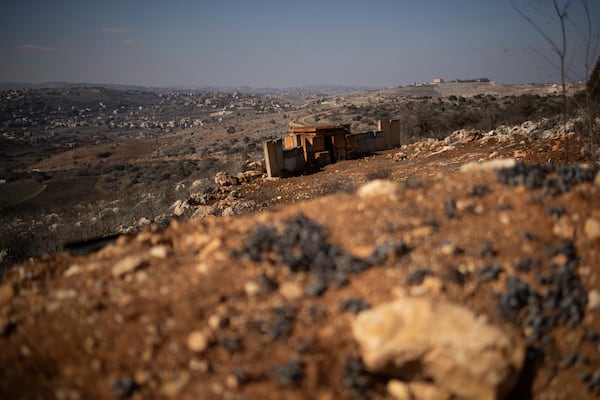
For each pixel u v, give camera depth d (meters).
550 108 28.05
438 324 3.65
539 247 4.79
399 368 3.67
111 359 3.90
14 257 12.52
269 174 19.48
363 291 4.31
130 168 68.12
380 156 22.09
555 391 3.94
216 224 6.02
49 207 31.02
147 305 4.31
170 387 3.62
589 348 4.15
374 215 5.51
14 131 144.00
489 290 4.33
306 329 3.95
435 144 21.17
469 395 3.58
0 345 4.17
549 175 5.98
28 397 3.76
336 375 3.71
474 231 5.03
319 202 6.28
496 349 3.60
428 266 4.55
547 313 4.28
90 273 5.01
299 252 4.83
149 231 6.09
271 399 3.48
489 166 6.42
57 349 4.07
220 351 3.83
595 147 12.24
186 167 57.31
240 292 4.36
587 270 4.61
